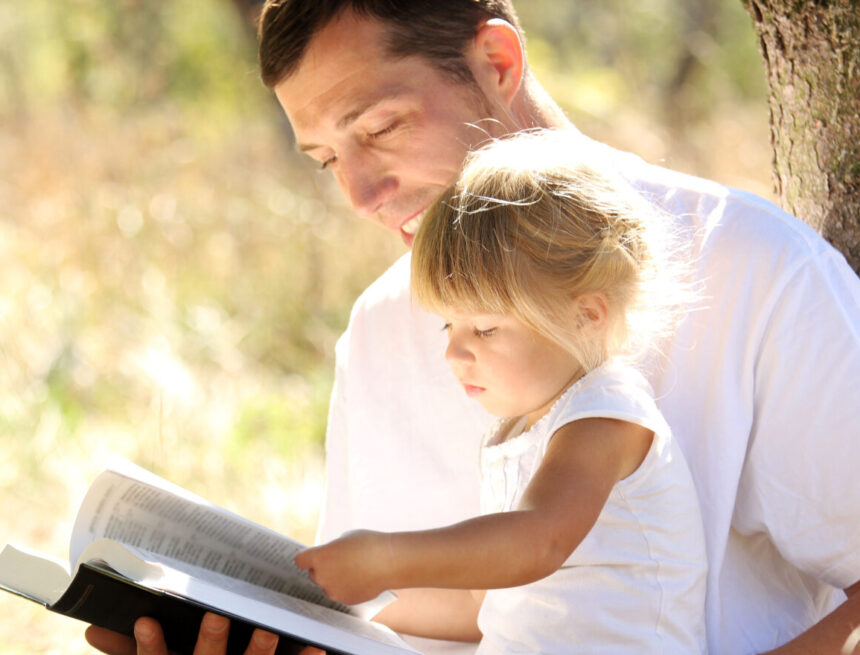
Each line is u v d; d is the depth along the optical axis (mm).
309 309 6965
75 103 9688
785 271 2445
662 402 2504
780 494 2447
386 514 2969
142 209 7465
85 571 2059
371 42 2742
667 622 2287
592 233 2270
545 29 11727
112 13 10242
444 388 2895
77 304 6484
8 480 5246
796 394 2418
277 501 5164
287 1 2770
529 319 2248
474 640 2822
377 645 2168
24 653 3943
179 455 5379
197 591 2066
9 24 10383
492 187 2305
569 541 2090
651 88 11117
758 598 2514
